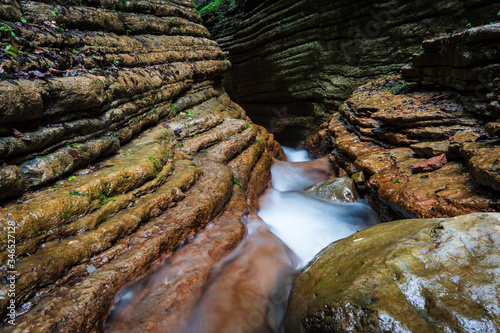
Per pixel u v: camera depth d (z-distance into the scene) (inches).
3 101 128.7
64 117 170.9
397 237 135.1
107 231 139.0
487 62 233.3
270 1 656.4
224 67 465.4
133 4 311.0
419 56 337.1
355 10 501.7
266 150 369.4
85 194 142.2
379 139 325.1
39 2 197.0
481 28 227.6
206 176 223.9
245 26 741.9
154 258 147.2
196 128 298.8
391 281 105.1
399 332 88.5
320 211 278.2
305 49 592.7
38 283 108.6
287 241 225.0
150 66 299.9
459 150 209.5
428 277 102.5
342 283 115.0
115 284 125.9
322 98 593.9
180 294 139.3
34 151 149.8
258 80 740.0
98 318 114.3
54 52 182.4
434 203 182.4
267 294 154.3
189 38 396.2
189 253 163.9
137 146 226.5
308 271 149.9
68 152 164.2
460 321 87.1
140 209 159.8
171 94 317.4
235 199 229.8
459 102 272.8
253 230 213.5
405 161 257.4
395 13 454.6
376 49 491.8
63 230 128.3
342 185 296.7
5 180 124.1
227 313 140.9
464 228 118.7
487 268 99.5
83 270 124.6
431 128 261.9
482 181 167.6
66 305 107.4
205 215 185.8
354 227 252.4
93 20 239.5
